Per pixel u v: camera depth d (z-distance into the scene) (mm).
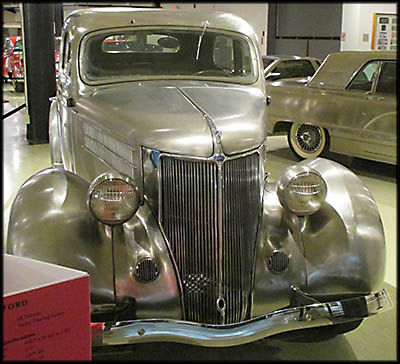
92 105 2803
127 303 2205
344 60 5945
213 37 3275
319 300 2359
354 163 6180
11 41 12484
